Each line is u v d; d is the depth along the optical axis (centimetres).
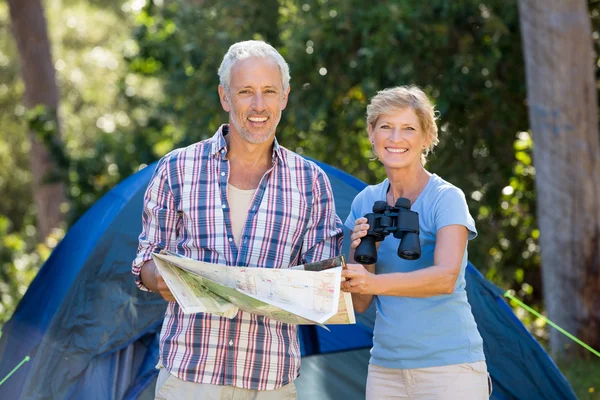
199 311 435
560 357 1100
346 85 1388
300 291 447
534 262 1470
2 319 1445
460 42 1348
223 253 486
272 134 491
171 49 1502
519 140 1420
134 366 688
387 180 533
